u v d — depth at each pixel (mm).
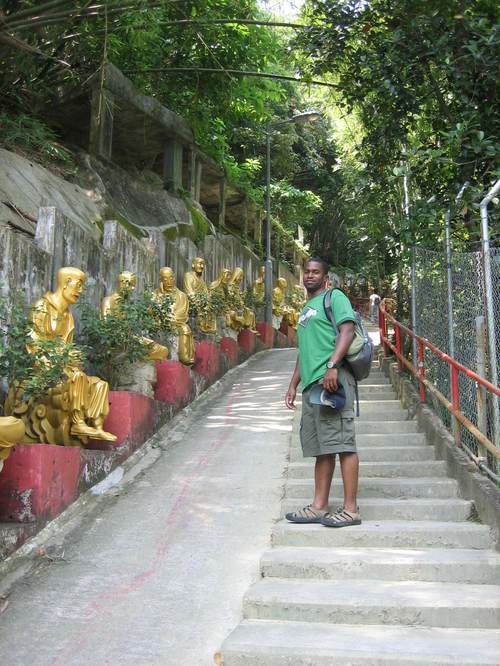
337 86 9609
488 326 5840
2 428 4699
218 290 13766
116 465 6867
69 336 6578
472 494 5461
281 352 16484
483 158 7418
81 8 8273
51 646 3840
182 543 5180
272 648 3602
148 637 3910
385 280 27250
